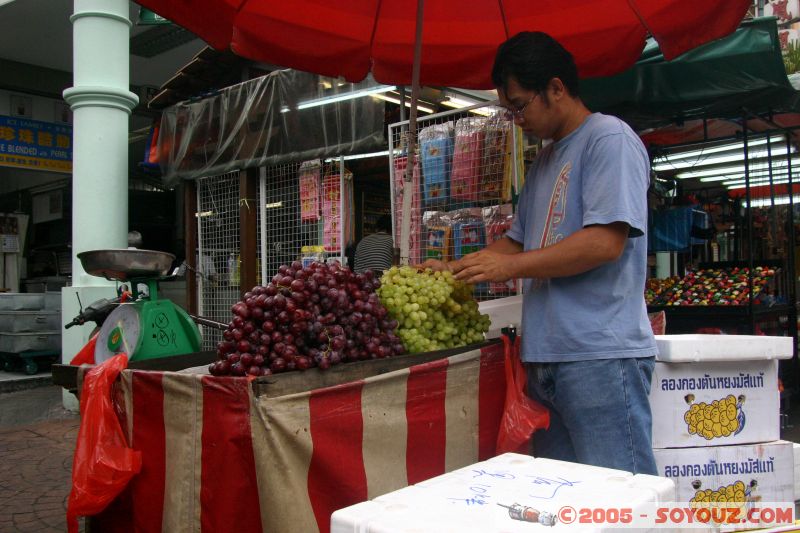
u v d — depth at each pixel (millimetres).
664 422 2082
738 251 6234
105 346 3045
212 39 2752
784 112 4887
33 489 3941
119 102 5922
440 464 1938
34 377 7730
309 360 1681
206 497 1640
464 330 2283
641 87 4246
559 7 2951
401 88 4148
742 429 2143
